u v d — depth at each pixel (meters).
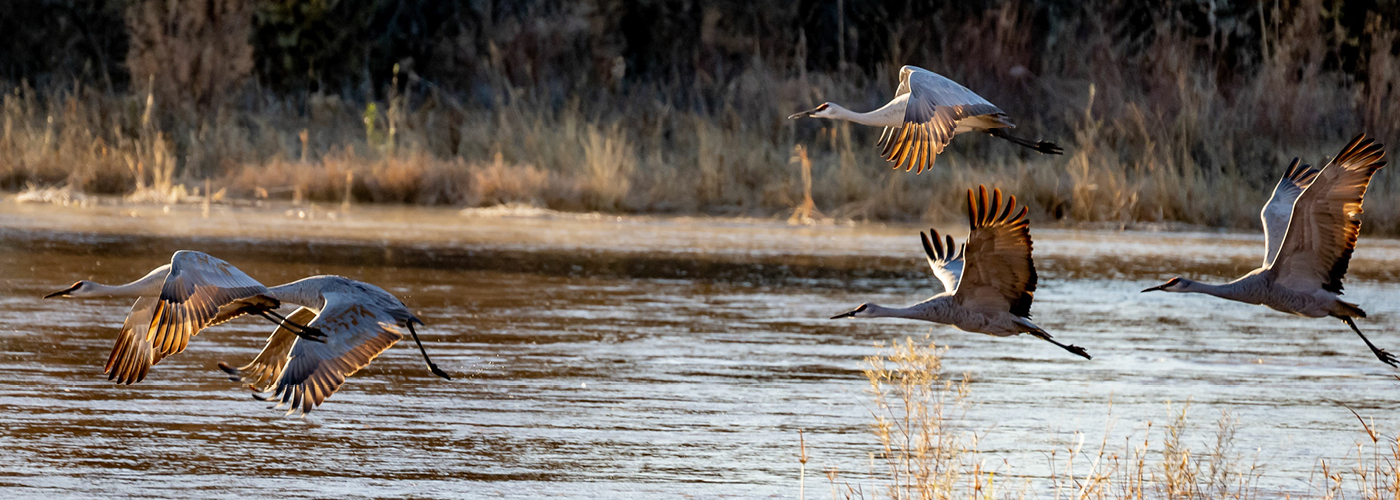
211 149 28.50
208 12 30.94
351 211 24.75
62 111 29.19
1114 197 25.52
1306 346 13.74
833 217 25.22
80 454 8.95
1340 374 12.35
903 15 34.50
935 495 8.07
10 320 13.19
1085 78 31.72
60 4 35.25
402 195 26.83
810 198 25.34
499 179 26.19
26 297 14.38
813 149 29.64
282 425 9.80
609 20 34.84
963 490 8.49
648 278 17.28
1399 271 19.41
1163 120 28.83
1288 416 10.70
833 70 35.09
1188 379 12.02
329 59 34.03
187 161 27.72
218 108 30.42
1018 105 30.62
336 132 30.66
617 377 11.57
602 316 14.42
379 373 11.52
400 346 12.59
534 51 33.75
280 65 33.75
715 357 12.47
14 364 11.38
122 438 9.34
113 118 28.88
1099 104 29.98
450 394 10.84
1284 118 28.97
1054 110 30.45
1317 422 10.53
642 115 31.58
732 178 27.33
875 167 28.06
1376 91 28.91
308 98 33.12
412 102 33.88
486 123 30.11
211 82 30.70
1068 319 15.08
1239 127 28.95
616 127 29.27
